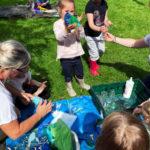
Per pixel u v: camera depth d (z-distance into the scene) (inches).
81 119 56.2
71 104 59.4
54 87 70.6
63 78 73.4
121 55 82.4
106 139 31.0
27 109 56.9
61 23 61.2
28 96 57.9
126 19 100.4
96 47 73.0
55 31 61.7
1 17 98.6
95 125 55.2
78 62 66.2
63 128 50.2
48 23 96.8
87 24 71.7
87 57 80.7
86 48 83.7
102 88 61.2
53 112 55.7
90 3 69.2
